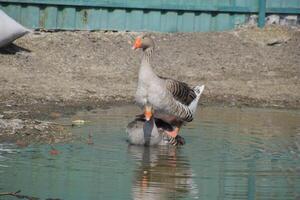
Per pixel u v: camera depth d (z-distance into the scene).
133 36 21.67
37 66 18.45
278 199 10.09
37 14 21.03
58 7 21.20
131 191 10.22
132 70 19.20
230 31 22.83
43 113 14.87
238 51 21.47
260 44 22.14
